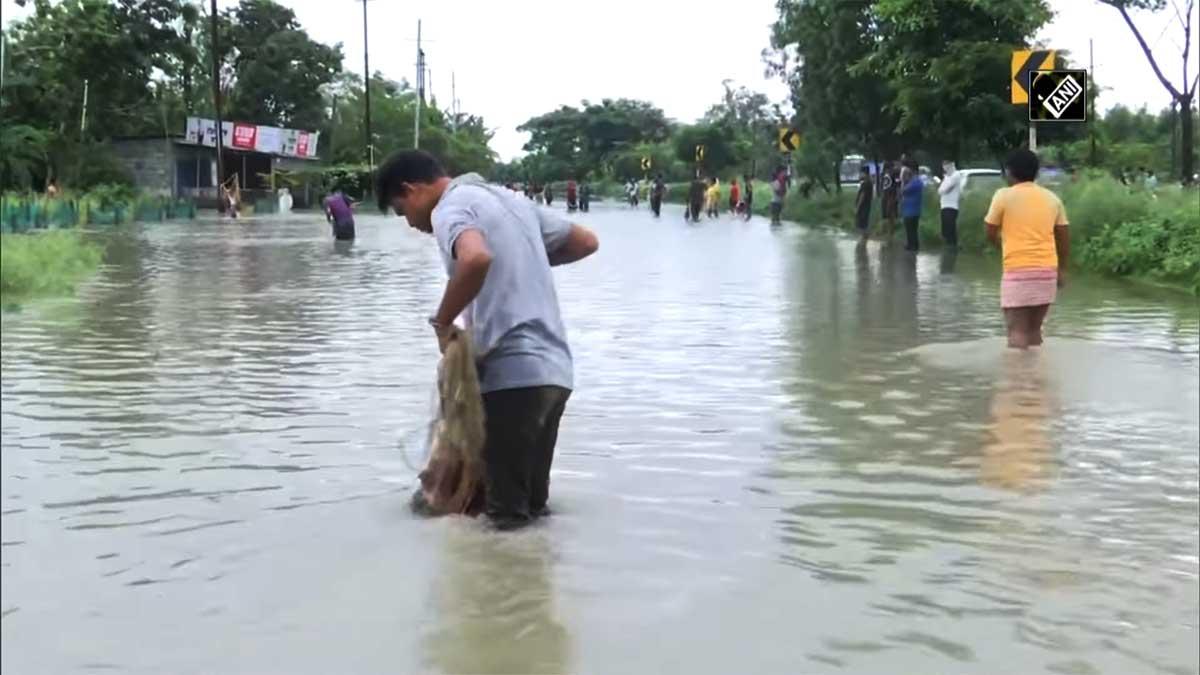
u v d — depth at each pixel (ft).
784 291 50.75
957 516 18.48
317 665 13.01
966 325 39.34
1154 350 33.24
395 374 29.60
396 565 15.98
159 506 18.38
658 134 373.61
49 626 13.92
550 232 18.71
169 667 12.92
